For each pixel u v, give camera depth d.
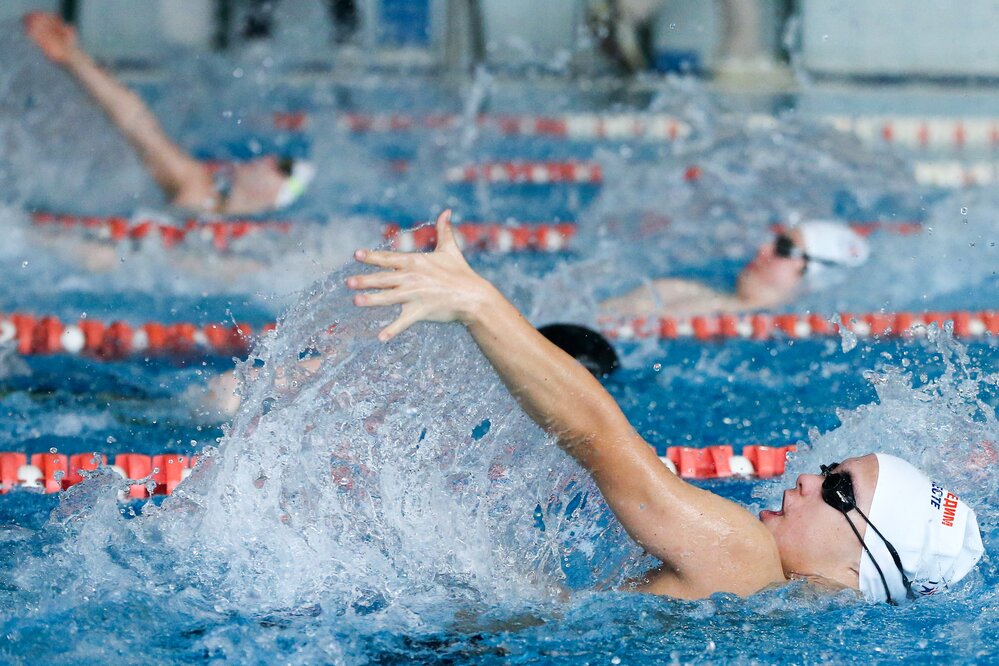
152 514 9.41
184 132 27.53
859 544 8.36
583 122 29.50
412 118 29.67
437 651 8.18
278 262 19.20
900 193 24.23
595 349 12.83
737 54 33.59
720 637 8.14
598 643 8.23
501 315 7.60
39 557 9.14
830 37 33.62
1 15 30.66
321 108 30.08
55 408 13.36
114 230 20.09
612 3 33.41
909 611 8.57
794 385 14.88
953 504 8.51
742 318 17.36
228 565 9.00
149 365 14.93
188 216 21.17
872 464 8.56
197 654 8.00
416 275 7.45
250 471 9.30
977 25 33.53
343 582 8.88
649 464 8.00
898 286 18.48
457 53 34.09
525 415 8.81
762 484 12.16
